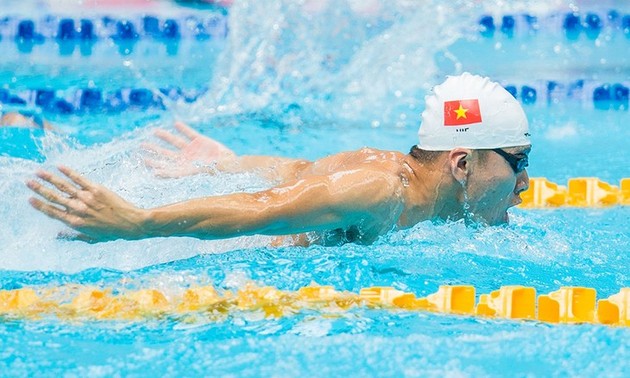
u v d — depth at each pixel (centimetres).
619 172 1888
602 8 3159
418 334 915
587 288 995
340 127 2138
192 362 834
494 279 1103
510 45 2933
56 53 2755
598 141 2159
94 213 1000
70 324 938
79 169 1344
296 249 1181
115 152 1513
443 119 1132
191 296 1013
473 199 1144
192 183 1292
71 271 1103
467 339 901
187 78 2494
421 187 1152
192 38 2934
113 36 2931
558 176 1870
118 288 1028
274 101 2339
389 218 1128
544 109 2480
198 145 1448
